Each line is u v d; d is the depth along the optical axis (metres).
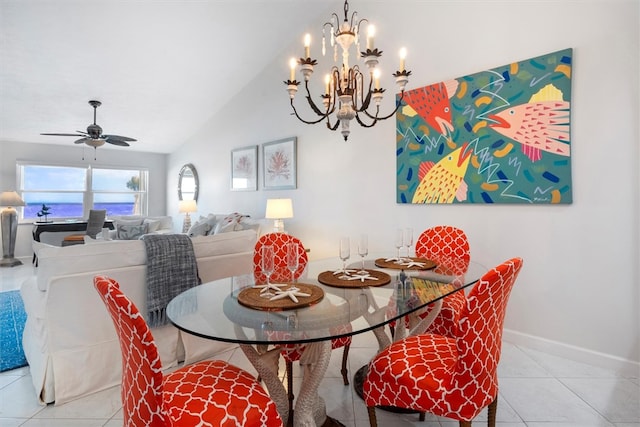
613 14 2.21
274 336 1.18
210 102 5.64
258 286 1.75
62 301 1.97
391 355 1.46
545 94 2.46
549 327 2.53
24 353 2.55
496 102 2.69
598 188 2.29
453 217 3.01
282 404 1.62
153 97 5.24
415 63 3.22
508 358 2.46
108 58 4.21
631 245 2.19
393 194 3.43
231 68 4.86
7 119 5.30
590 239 2.33
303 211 4.42
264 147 5.00
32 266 5.77
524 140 2.56
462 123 2.88
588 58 2.31
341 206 3.96
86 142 4.79
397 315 1.36
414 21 3.22
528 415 1.83
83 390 2.03
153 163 7.62
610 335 2.28
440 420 1.81
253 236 2.93
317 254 4.23
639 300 2.17
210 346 2.54
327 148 4.11
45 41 3.79
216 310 1.43
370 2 3.57
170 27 3.90
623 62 2.19
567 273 2.43
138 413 1.03
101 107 5.27
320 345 1.51
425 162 3.13
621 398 1.97
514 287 2.68
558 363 2.38
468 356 1.21
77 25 3.64
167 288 2.29
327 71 4.09
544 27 2.48
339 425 1.75
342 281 1.78
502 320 1.36
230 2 3.74
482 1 2.79
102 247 2.11
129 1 3.48
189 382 1.27
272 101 4.88
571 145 2.38
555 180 2.44
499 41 2.70
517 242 2.66
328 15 4.07
